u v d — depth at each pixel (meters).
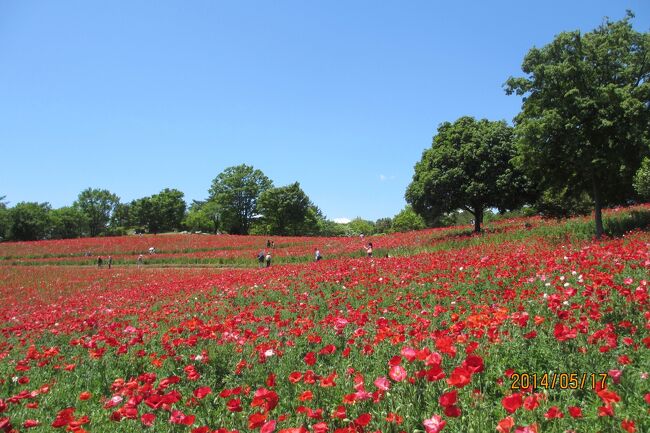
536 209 39.09
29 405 4.67
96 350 6.38
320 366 5.19
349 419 3.59
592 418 3.36
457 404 3.63
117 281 29.08
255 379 5.31
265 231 88.06
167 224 107.69
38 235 95.25
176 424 3.80
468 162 30.58
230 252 47.81
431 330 6.04
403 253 29.69
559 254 11.30
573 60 18.97
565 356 4.44
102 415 4.62
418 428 3.51
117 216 116.62
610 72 19.12
